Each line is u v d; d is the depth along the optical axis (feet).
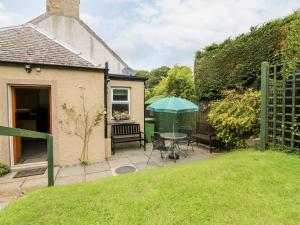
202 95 28.17
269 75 14.60
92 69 18.40
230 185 9.16
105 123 19.57
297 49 16.19
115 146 24.27
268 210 7.27
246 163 11.72
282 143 13.73
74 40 34.04
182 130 30.81
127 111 26.22
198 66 29.43
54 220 6.86
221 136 19.93
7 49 16.57
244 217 6.89
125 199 8.20
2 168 15.15
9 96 16.12
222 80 24.57
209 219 6.81
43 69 16.71
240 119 17.71
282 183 9.22
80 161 18.04
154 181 9.93
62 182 13.93
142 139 23.57
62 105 17.39
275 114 14.06
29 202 8.18
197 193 8.54
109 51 36.37
